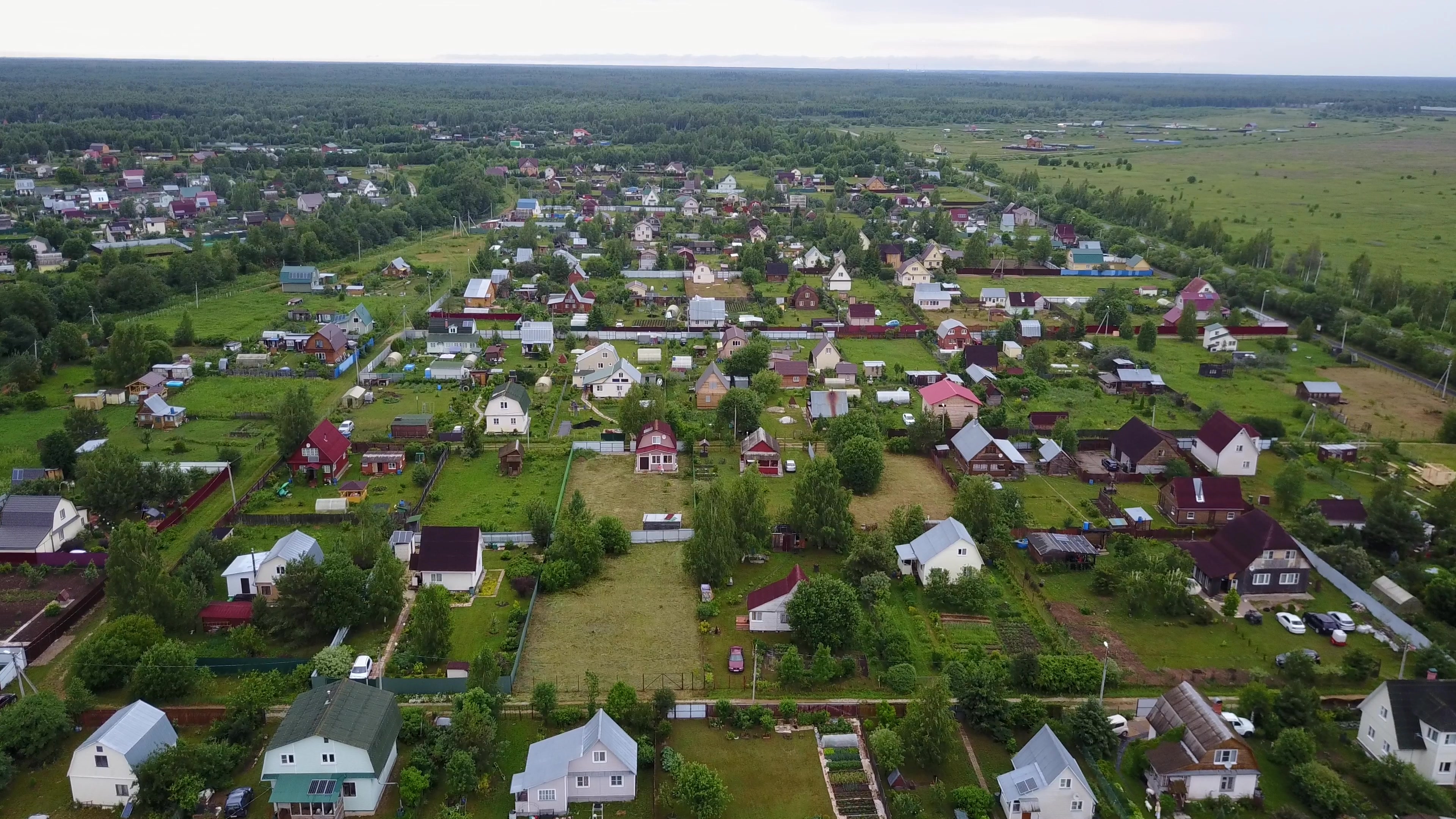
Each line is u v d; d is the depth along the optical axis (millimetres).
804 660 72625
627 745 60219
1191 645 75938
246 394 129875
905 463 112500
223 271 194500
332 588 73125
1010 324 161625
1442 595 78375
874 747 61188
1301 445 114875
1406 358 150500
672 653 73250
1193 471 110000
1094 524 94812
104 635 67500
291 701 65938
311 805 55844
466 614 77812
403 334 158500
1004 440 112812
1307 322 165875
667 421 117750
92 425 109875
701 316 166500
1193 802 58969
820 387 138500
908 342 163750
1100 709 63406
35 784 58469
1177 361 152375
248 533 90000
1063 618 79375
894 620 78125
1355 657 70688
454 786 57406
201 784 56531
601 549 85875
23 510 85062
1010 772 58938
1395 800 58781
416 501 98062
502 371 140625
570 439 116750
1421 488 104500
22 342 144000
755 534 89062
